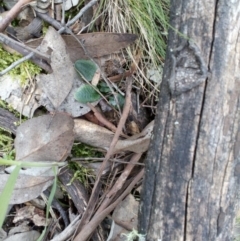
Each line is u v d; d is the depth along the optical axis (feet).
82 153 1.50
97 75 1.48
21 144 1.39
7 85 1.45
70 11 1.52
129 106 1.48
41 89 1.45
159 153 1.18
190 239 1.13
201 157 1.13
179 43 1.18
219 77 1.13
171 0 1.24
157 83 1.56
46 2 1.46
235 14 1.13
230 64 1.13
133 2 1.52
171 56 1.19
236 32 1.13
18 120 1.46
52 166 1.33
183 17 1.18
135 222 1.48
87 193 1.50
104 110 1.52
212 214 1.14
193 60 1.15
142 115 1.58
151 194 1.19
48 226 1.53
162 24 1.53
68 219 1.52
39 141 1.38
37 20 1.48
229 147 1.14
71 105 1.46
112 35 1.47
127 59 1.54
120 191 1.50
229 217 1.17
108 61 1.52
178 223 1.14
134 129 1.55
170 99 1.17
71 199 1.52
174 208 1.14
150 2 1.51
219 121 1.13
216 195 1.14
